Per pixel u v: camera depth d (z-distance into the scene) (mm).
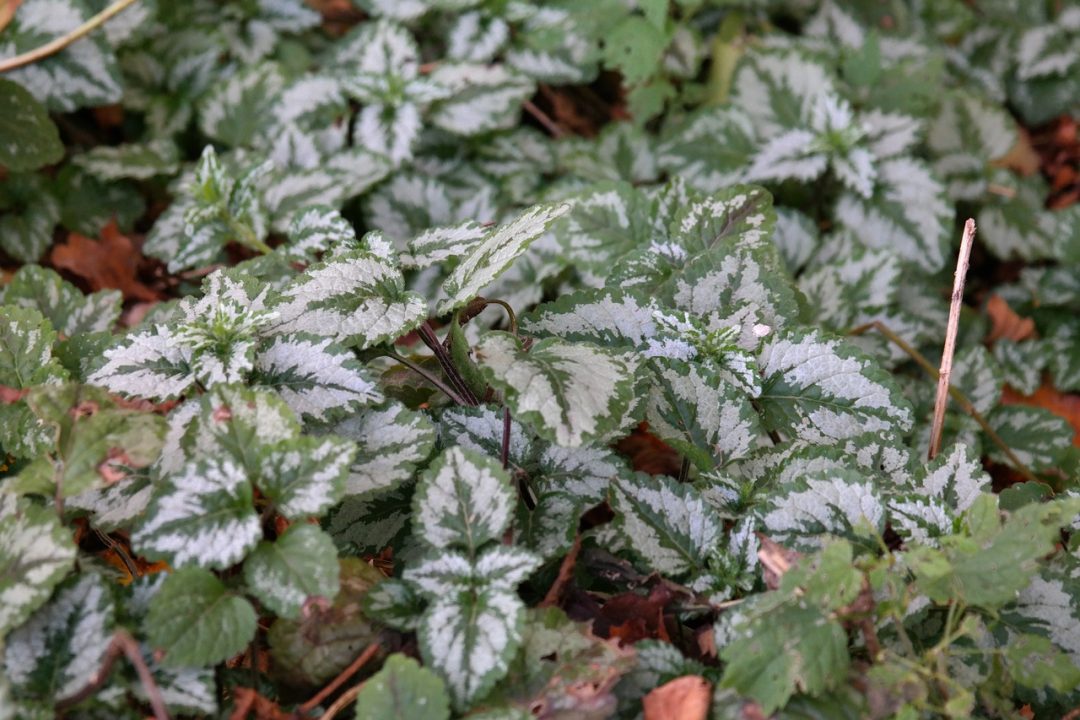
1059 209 1235
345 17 1322
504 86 1154
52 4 1101
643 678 805
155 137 1160
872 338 1042
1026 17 1383
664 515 845
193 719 799
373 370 912
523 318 896
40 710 771
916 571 803
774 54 1156
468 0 1170
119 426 812
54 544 792
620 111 1276
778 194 1140
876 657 794
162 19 1196
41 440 856
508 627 793
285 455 811
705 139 1143
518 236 852
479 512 822
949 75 1348
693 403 877
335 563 792
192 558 793
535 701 790
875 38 1149
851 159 1102
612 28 1154
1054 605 828
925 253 1095
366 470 837
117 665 789
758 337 896
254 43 1221
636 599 832
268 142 1123
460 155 1168
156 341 858
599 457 868
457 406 876
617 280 929
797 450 861
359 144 1124
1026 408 1039
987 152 1224
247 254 1098
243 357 840
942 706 794
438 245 908
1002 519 827
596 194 992
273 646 811
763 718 782
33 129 1066
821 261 1079
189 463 808
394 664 774
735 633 800
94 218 1125
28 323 881
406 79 1140
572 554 843
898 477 865
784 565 809
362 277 868
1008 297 1162
